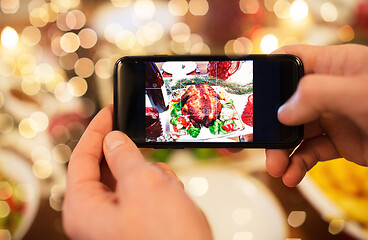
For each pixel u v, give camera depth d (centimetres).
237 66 20
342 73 20
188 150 24
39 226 22
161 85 20
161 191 14
